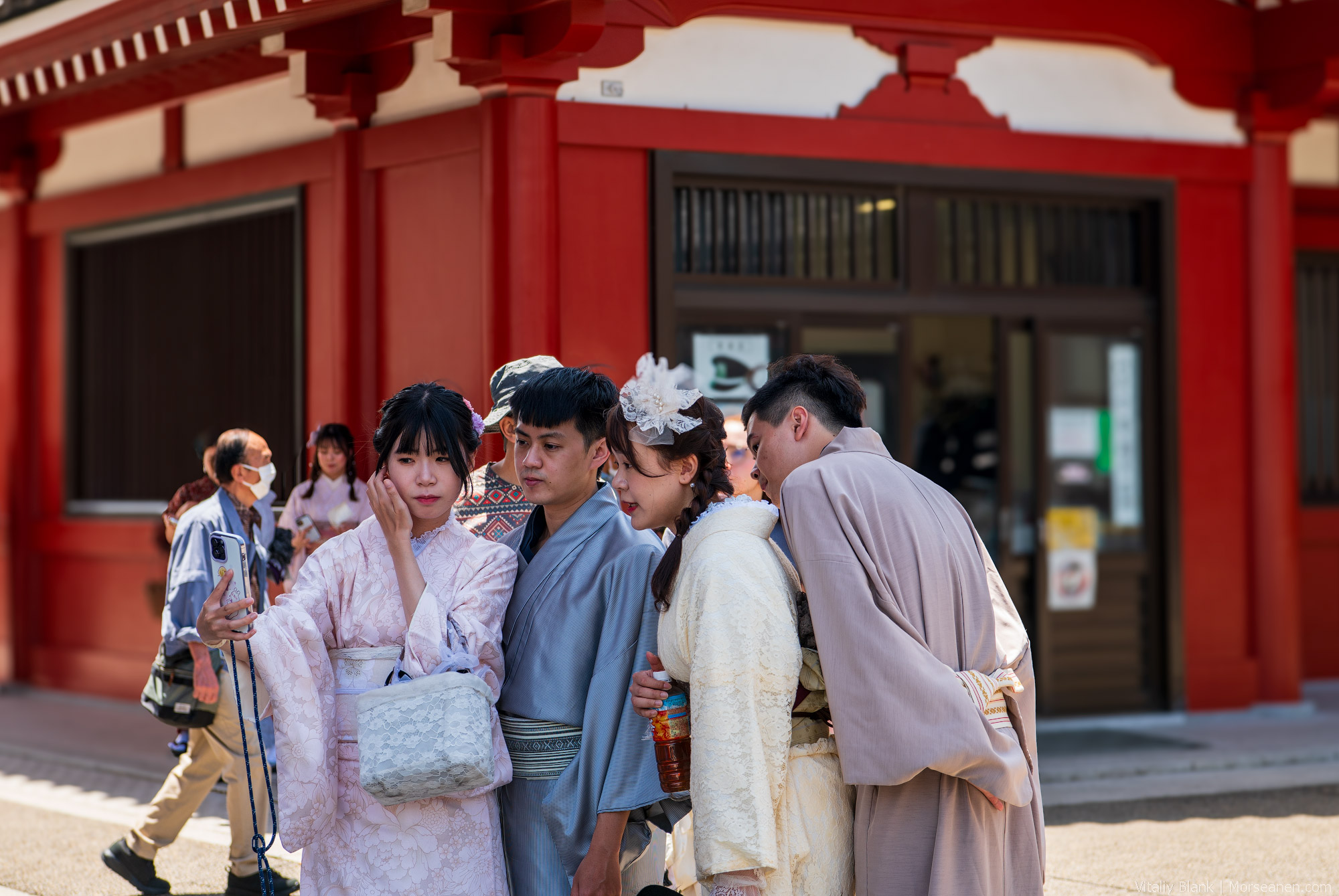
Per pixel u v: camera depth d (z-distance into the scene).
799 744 2.56
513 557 2.86
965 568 2.55
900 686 2.36
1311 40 7.32
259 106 7.49
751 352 6.71
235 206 7.54
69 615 8.95
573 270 6.23
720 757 2.37
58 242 8.91
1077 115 7.27
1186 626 7.55
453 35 5.79
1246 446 7.70
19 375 9.08
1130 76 7.39
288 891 4.45
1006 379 7.33
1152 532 7.58
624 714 2.72
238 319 7.80
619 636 2.76
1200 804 5.77
